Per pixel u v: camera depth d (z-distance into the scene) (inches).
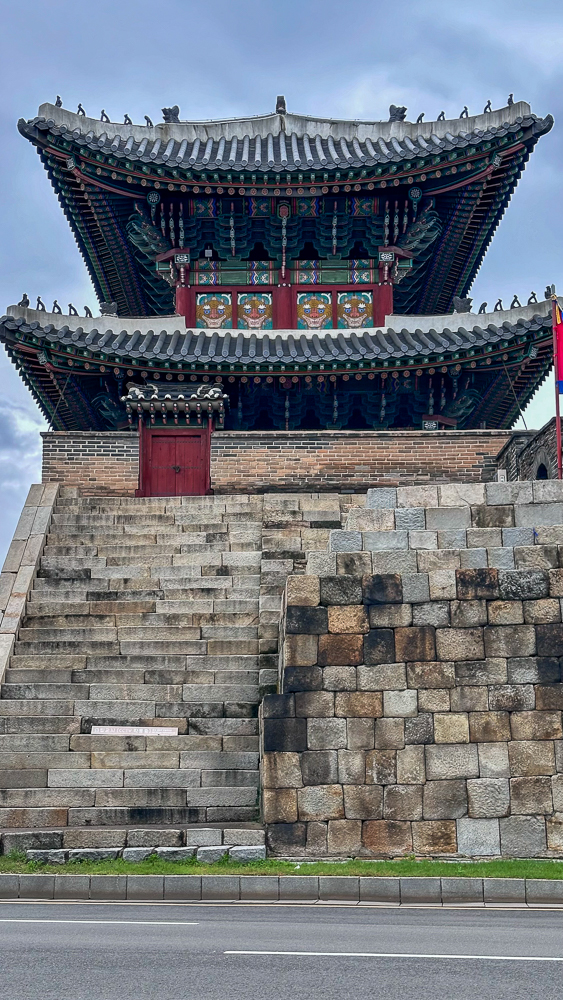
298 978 348.2
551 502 674.8
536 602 635.5
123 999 319.3
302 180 1219.9
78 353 1163.3
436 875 550.0
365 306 1295.5
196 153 1304.1
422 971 358.9
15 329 1139.9
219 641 777.6
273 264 1305.4
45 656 768.3
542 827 609.9
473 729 623.2
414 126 1349.7
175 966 364.8
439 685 629.0
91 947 397.1
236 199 1272.1
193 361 1166.3
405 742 622.5
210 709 720.3
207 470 1189.1
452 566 650.8
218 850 586.6
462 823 612.4
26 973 353.1
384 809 615.2
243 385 1248.2
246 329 1289.4
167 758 685.3
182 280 1289.4
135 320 1252.5
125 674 750.5
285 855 606.2
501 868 567.8
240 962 371.9
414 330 1261.1
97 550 904.3
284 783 617.9
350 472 1165.1
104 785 672.4
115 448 1171.9
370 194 1272.1
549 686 625.3
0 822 641.0
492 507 677.9
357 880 542.6
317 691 629.9
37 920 464.8
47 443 1168.2
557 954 387.9
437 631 635.5
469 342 1162.0
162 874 548.1
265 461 1164.5
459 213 1288.1
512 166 1217.4
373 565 650.2
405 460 1168.8
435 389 1261.1
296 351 1194.6
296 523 922.1
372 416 1278.3
